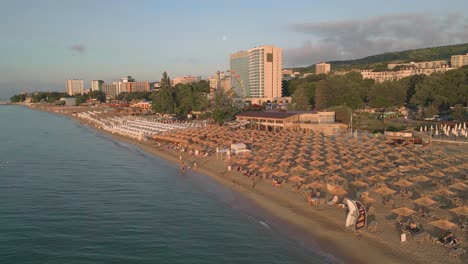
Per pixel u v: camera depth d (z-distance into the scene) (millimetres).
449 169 67125
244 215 55000
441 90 175750
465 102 170375
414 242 42500
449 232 43125
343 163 77000
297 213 54000
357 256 40438
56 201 63188
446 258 38594
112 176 82375
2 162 98062
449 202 55438
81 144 135875
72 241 46812
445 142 110312
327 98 192000
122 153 115312
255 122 154750
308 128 140625
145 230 50188
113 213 57125
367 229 46688
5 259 42031
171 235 48438
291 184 68500
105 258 42312
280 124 143000
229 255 42469
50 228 51000
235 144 101312
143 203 62125
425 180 60812
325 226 48812
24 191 69312
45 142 140250
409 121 160625
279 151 92188
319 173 66188
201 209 58531
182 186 73125
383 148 95125
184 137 124125
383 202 56281
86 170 88938
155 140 136000
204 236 47875
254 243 45406
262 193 64562
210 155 102562
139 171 87750
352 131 144500
